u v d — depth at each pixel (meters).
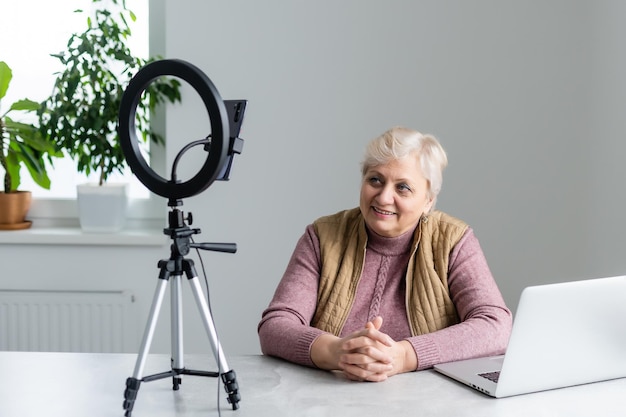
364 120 3.21
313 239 2.21
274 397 1.65
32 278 3.27
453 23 3.17
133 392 1.52
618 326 1.68
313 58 3.19
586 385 1.72
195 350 3.29
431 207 2.18
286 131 3.21
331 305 2.13
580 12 3.10
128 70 3.20
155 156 3.37
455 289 2.12
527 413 1.56
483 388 1.67
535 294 1.58
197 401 1.63
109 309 3.21
